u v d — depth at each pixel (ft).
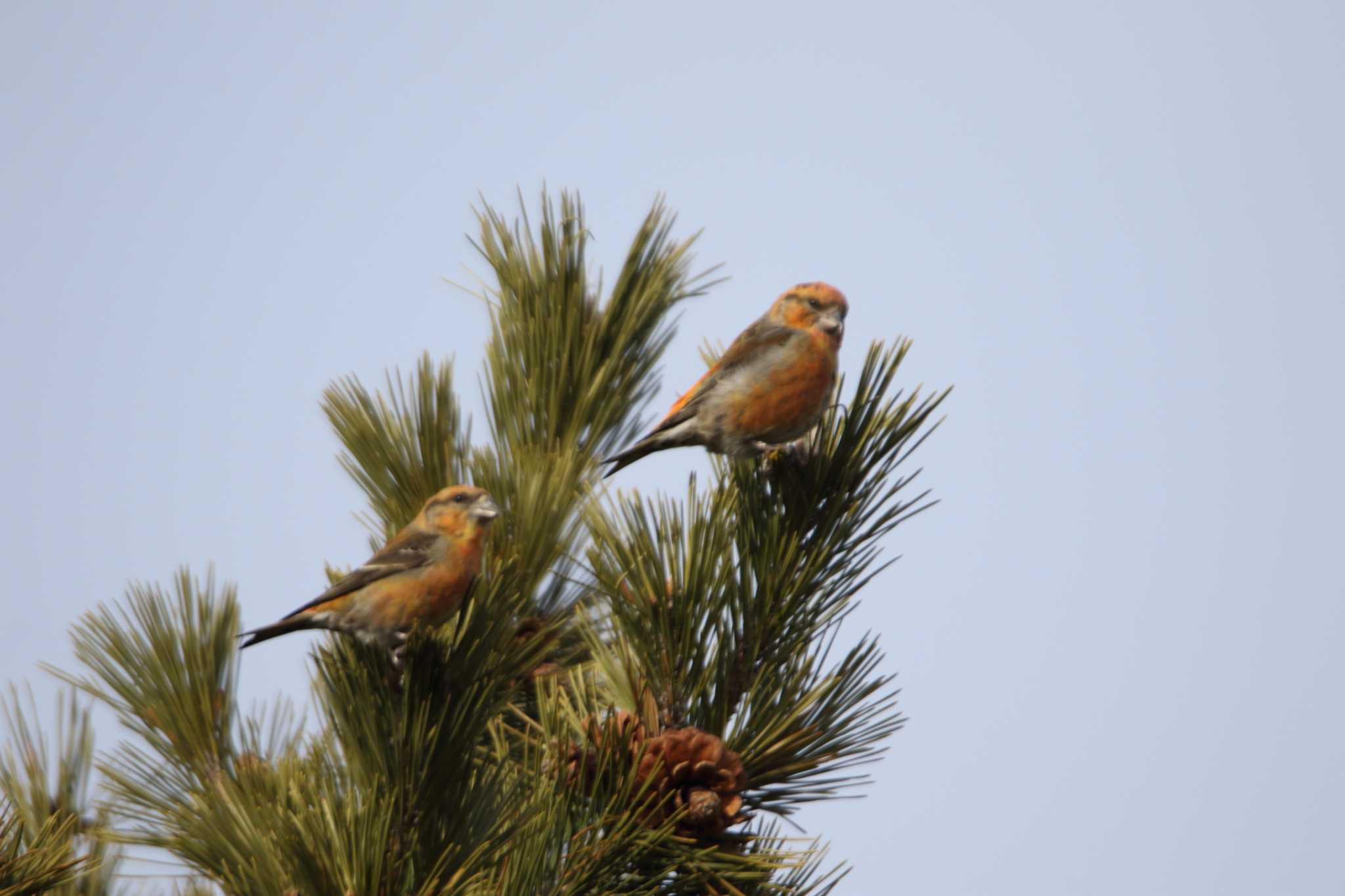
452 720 19.10
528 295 27.45
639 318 27.61
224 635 20.98
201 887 19.06
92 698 20.61
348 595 22.48
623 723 19.45
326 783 18.75
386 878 16.81
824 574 22.97
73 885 19.08
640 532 21.68
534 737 21.52
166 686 20.29
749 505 23.31
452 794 18.78
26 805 19.72
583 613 23.04
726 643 21.39
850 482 23.48
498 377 27.37
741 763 19.95
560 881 17.67
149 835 19.36
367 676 20.48
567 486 24.48
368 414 25.96
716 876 18.48
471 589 21.18
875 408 23.82
